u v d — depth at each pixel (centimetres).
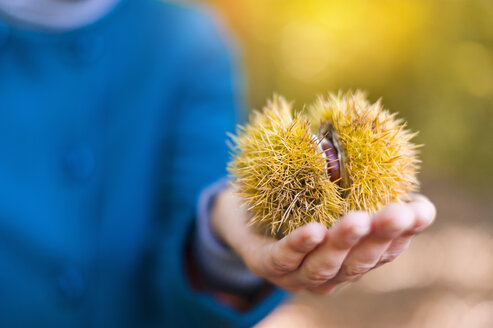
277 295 40
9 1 39
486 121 190
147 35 43
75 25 41
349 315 111
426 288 118
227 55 46
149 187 43
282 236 33
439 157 204
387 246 29
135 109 42
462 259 129
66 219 40
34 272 39
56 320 40
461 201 172
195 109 44
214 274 39
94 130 41
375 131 33
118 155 42
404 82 228
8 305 39
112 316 42
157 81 43
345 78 254
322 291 32
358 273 30
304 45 248
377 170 33
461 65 194
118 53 42
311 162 32
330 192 32
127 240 42
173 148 44
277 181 32
